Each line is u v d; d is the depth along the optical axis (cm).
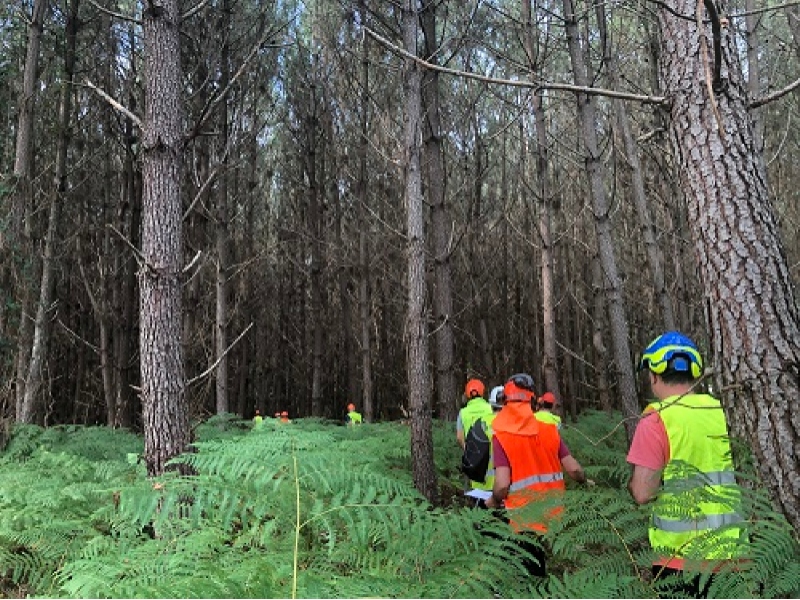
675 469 195
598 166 718
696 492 188
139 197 1556
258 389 2355
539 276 1619
